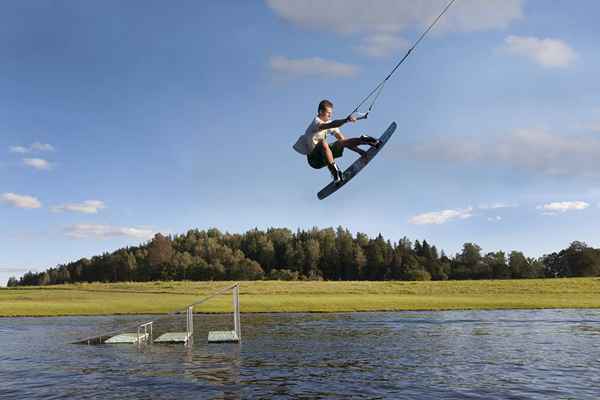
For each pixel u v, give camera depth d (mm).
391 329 39625
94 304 66812
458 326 41625
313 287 96000
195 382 19406
